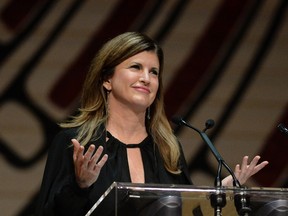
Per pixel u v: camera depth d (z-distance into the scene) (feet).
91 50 43.60
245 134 43.52
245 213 21.02
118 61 26.63
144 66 26.63
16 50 43.06
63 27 43.75
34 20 43.65
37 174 41.83
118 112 26.86
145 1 44.55
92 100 27.12
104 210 20.88
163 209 20.53
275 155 43.47
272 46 44.75
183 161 27.45
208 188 20.75
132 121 26.84
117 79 26.63
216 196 20.83
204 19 44.70
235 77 44.14
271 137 43.75
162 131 27.45
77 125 26.61
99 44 43.73
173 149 27.12
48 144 42.16
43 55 43.24
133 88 26.43
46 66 43.11
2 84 42.57
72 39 43.65
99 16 44.09
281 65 44.57
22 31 43.39
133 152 26.55
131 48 26.61
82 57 43.47
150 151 26.86
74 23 43.88
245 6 44.78
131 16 44.29
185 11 44.70
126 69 26.55
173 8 44.65
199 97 43.60
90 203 24.54
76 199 23.79
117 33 44.01
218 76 44.01
